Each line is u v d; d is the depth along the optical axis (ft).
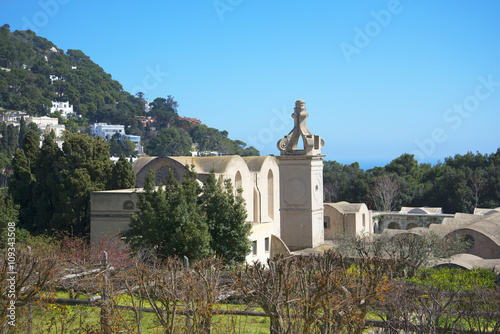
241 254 96.73
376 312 48.47
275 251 129.59
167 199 95.40
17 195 152.97
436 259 96.07
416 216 215.31
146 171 149.89
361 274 42.68
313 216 145.28
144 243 89.56
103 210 119.96
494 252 125.70
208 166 143.64
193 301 41.01
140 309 43.93
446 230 136.67
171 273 43.32
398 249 95.20
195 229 87.40
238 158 147.23
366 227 193.98
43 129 596.70
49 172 151.74
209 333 41.16
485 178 276.82
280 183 147.95
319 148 149.59
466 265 98.37
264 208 164.45
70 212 144.15
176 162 144.97
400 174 318.04
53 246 102.83
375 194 287.07
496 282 78.13
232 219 97.04
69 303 50.83
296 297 39.27
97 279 50.44
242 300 47.91
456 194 270.46
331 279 38.91
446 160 326.65
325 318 38.45
